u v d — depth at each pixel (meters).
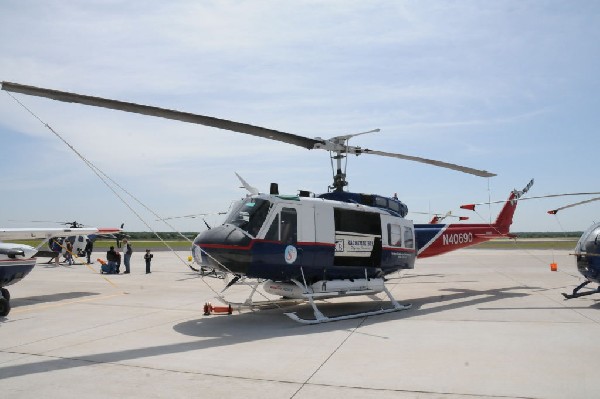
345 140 10.77
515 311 9.95
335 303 11.76
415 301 11.84
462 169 12.30
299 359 6.12
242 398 4.61
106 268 20.78
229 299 12.59
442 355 6.24
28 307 11.11
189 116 7.68
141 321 9.16
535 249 47.97
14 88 6.12
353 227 10.45
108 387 4.99
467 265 24.73
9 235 11.34
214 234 8.91
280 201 9.38
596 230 10.84
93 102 6.74
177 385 5.04
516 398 4.55
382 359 6.07
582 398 4.54
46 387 5.00
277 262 9.20
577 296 11.28
